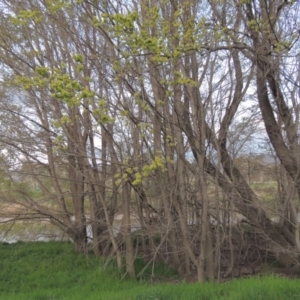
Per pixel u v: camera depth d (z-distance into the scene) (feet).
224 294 22.07
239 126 33.83
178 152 26.40
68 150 31.24
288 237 30.45
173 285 26.25
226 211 29.25
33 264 38.22
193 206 28.96
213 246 31.58
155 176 27.14
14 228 41.93
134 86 26.20
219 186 27.99
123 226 31.71
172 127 26.30
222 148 28.94
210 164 28.19
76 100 19.19
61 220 39.78
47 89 28.84
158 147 27.25
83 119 30.66
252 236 32.94
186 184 28.66
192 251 27.89
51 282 33.09
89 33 30.42
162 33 21.42
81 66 20.30
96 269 34.45
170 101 25.68
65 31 28.73
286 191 27.43
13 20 23.03
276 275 28.27
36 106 34.14
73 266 36.60
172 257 33.86
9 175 37.06
